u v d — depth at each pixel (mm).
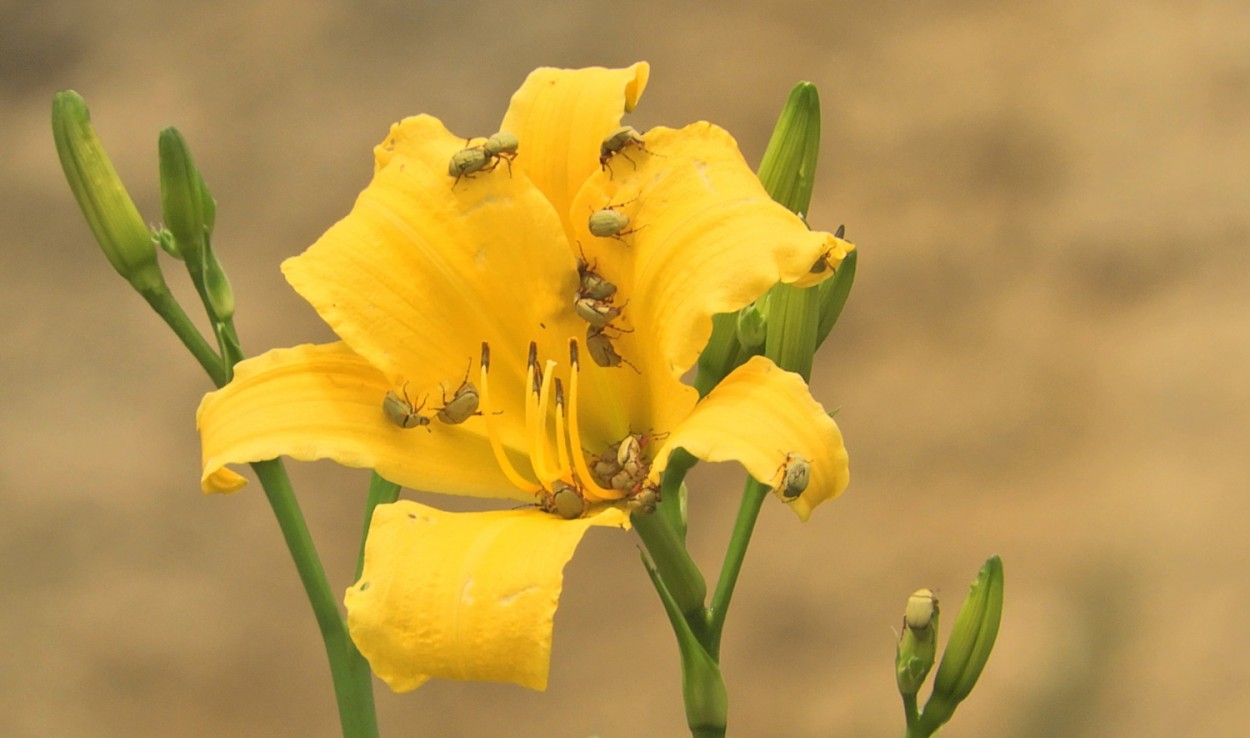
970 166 3078
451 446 1051
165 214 1098
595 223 1038
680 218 1033
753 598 2248
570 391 1043
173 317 1105
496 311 1053
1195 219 2867
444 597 1005
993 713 2025
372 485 1098
